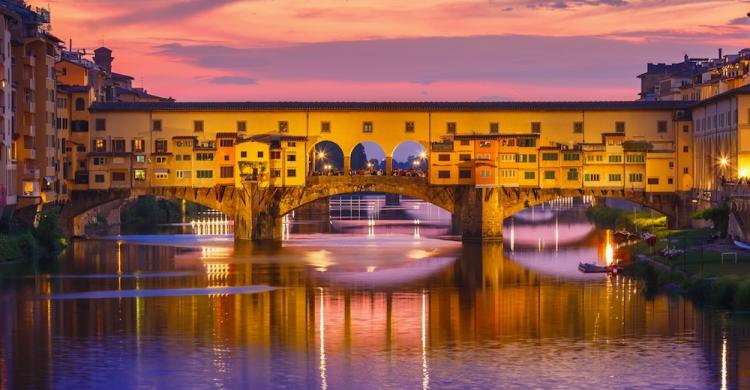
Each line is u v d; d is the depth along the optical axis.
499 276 126.94
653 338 91.25
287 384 78.88
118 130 168.62
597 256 147.88
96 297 110.62
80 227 177.12
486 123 170.25
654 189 168.62
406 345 90.00
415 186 169.12
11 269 130.62
